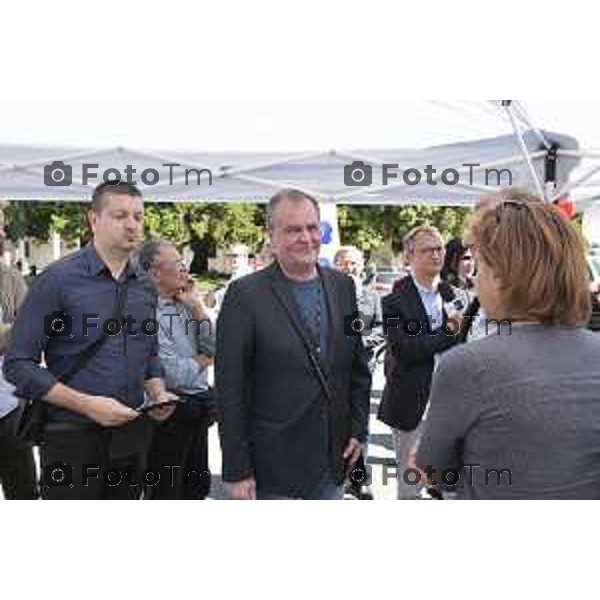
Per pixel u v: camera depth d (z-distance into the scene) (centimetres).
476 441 167
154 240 394
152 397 313
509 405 162
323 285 282
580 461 163
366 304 541
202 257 2464
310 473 276
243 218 2384
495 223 170
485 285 171
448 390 170
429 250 407
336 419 281
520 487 163
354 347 290
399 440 419
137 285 300
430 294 412
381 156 520
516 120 471
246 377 274
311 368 273
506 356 165
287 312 271
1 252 419
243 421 271
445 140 484
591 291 172
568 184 487
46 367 291
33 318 281
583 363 166
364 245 2573
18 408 379
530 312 167
